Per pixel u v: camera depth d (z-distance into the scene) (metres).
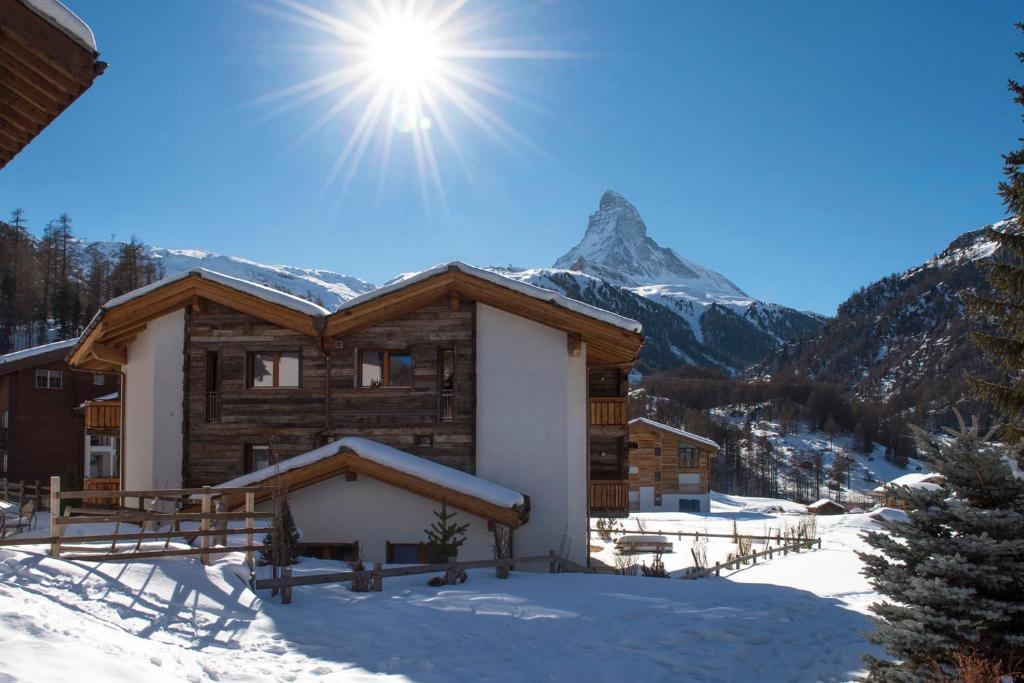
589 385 26.78
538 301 21.92
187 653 9.91
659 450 68.06
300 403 22.91
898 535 10.56
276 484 14.71
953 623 9.39
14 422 42.59
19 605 9.48
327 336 22.73
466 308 22.67
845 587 21.02
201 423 23.14
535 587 15.95
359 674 9.94
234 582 13.27
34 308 106.06
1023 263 18.23
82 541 12.71
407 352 23.08
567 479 21.91
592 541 35.56
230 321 23.39
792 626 14.39
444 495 19.81
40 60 8.53
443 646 11.53
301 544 18.27
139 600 11.37
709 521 51.94
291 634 11.58
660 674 10.90
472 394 22.39
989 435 10.38
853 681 10.91
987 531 9.79
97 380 45.19
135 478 23.77
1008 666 9.50
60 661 8.03
